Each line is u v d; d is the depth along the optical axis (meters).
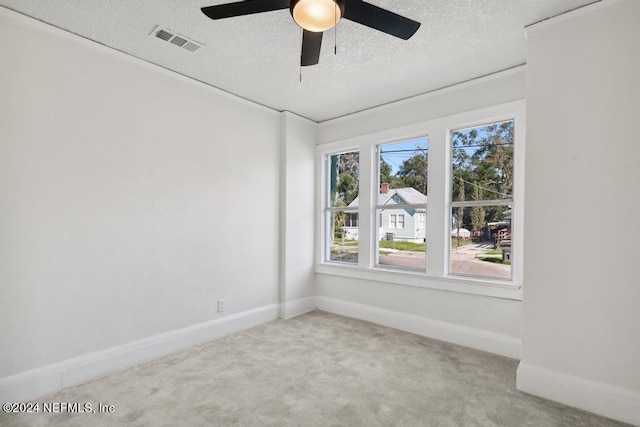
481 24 2.20
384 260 3.76
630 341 1.90
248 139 3.54
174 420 1.89
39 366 2.17
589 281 2.02
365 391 2.22
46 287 2.20
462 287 3.07
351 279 3.93
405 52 2.56
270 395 2.16
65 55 2.28
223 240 3.29
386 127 3.67
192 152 3.04
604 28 1.98
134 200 2.64
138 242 2.67
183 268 2.97
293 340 3.14
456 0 1.96
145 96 2.71
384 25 1.70
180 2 1.97
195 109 3.06
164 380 2.36
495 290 2.88
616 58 1.95
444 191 3.23
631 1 1.91
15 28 2.07
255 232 3.61
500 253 2.98
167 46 2.48
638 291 1.88
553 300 2.13
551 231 2.14
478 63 2.74
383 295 3.65
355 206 4.00
